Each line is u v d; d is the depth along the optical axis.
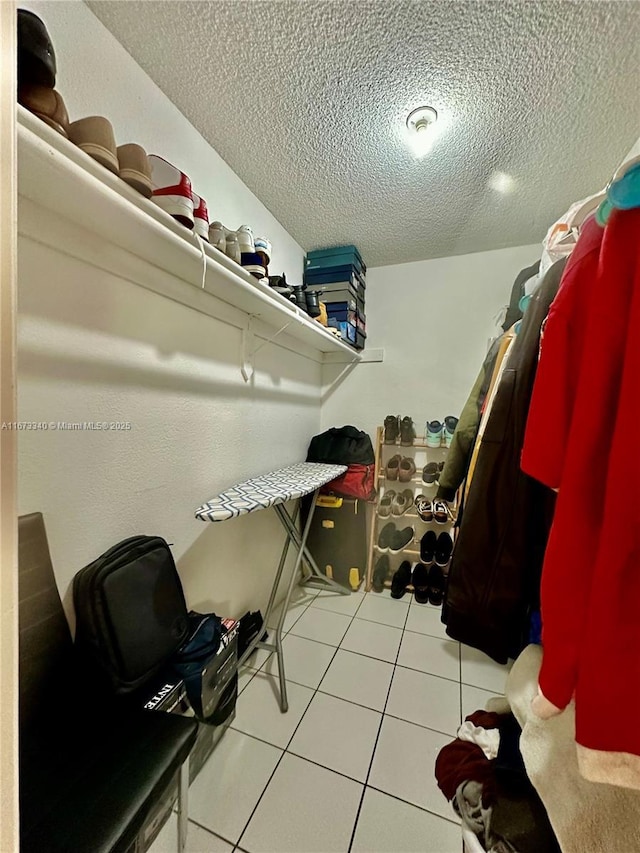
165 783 0.66
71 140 0.67
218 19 0.90
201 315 1.31
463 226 1.92
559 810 0.50
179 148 1.19
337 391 2.62
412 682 1.42
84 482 0.89
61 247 0.81
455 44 0.95
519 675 0.70
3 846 0.35
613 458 0.42
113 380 0.96
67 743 0.71
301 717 1.24
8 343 0.37
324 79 1.07
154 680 0.95
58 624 0.78
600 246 0.50
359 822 0.92
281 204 1.74
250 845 0.87
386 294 2.47
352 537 2.24
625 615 0.40
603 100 1.11
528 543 0.79
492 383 1.19
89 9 0.88
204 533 1.36
